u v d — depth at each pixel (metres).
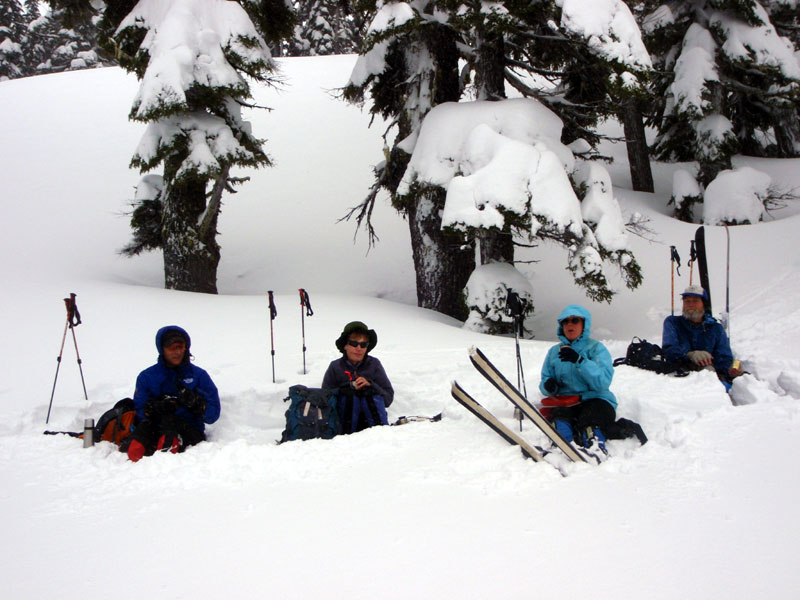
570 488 3.51
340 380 5.64
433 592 2.56
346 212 19.92
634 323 12.34
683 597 2.46
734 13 16.72
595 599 2.47
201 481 3.88
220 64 11.12
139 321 9.07
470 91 14.67
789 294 11.17
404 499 3.48
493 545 2.92
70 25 12.39
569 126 12.04
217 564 2.86
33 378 6.79
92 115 25.48
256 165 12.25
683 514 3.13
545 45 11.55
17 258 15.05
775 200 17.47
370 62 11.97
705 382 5.49
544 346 8.20
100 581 2.75
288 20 13.13
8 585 2.74
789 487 3.37
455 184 10.02
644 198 18.88
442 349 8.02
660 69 18.31
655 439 4.25
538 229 9.73
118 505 3.57
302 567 2.80
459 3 10.34
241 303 10.61
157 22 11.37
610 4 10.20
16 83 29.69
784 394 5.50
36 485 3.91
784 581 2.54
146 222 13.31
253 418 6.07
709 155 16.94
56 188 19.73
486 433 4.58
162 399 5.08
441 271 12.34
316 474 3.91
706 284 7.09
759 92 17.08
